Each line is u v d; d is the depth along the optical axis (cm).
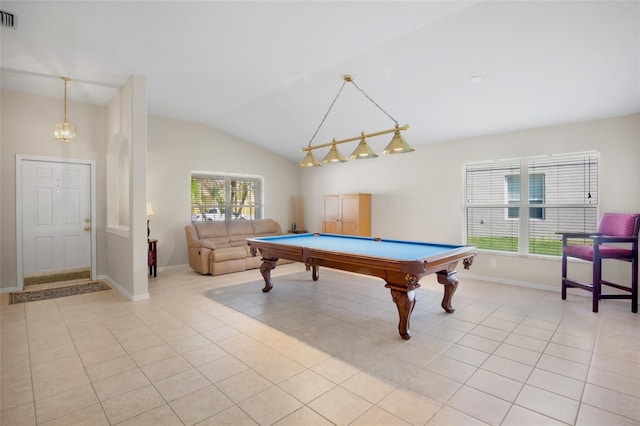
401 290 288
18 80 412
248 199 729
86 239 510
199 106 533
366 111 482
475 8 266
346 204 647
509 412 186
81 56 350
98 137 512
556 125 443
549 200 459
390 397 201
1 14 269
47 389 211
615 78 330
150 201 576
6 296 419
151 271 556
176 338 292
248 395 204
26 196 460
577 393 205
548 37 285
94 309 371
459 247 349
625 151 396
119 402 197
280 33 310
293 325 323
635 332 302
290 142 672
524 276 472
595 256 357
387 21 288
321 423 177
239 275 554
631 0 238
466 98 407
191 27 298
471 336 295
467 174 534
